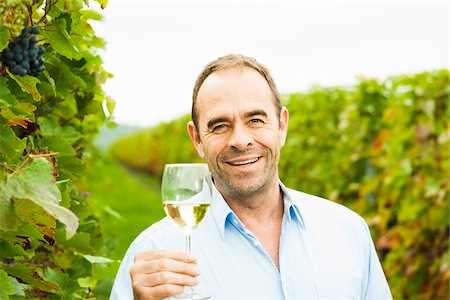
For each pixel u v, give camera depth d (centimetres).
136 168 4144
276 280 289
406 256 730
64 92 311
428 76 732
